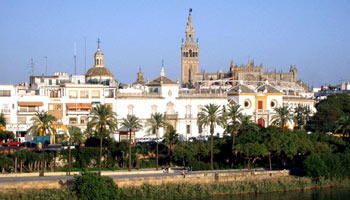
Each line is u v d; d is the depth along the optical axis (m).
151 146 176.50
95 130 167.88
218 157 179.00
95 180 134.62
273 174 166.75
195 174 155.38
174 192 147.25
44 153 156.12
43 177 145.25
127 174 155.25
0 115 172.62
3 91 184.00
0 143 169.00
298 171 172.38
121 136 186.00
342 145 186.62
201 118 175.62
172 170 163.62
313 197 153.88
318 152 176.88
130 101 196.75
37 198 131.62
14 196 130.88
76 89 190.00
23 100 185.12
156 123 168.50
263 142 172.50
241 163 176.50
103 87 193.38
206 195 151.12
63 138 167.88
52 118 156.38
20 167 153.12
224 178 159.12
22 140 178.38
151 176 150.62
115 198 136.12
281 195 156.00
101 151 152.62
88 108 188.88
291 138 173.88
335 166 168.00
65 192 134.12
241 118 179.88
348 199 151.88
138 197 141.62
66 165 160.00
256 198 151.38
